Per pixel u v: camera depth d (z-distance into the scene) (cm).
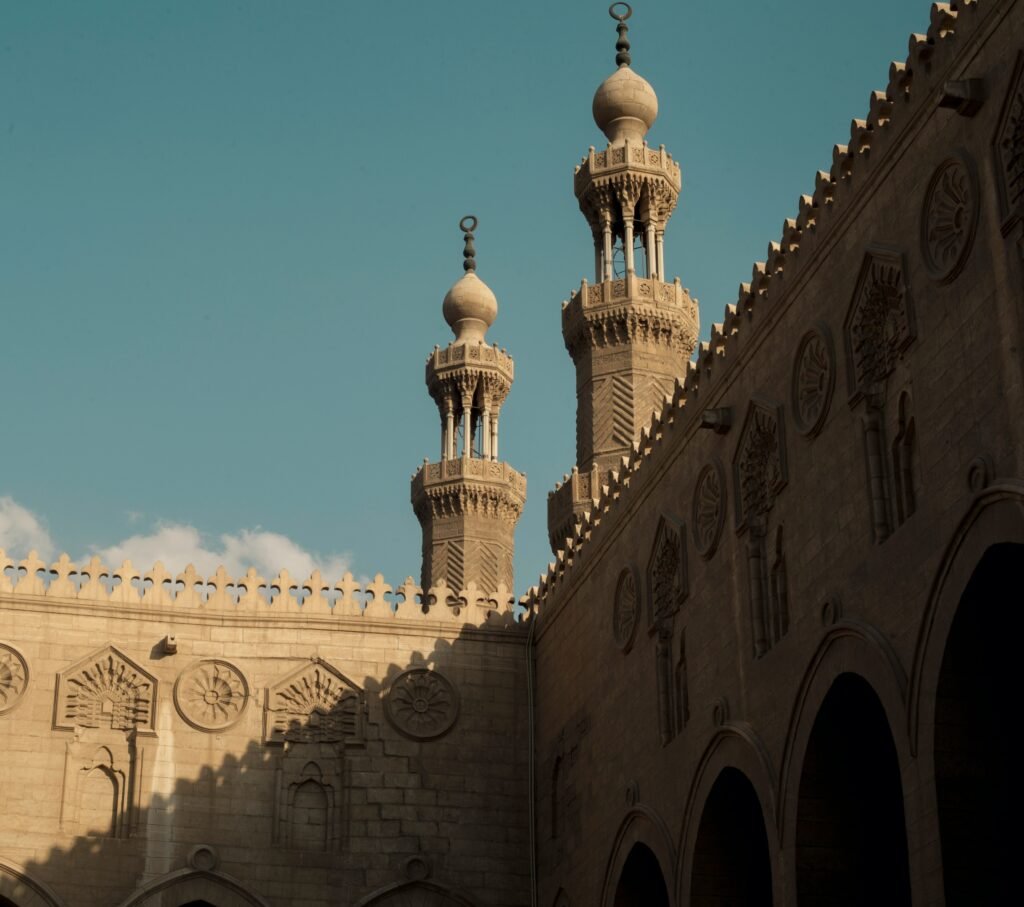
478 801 4819
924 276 2889
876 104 3103
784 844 3231
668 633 3972
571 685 4653
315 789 4744
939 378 2820
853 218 3186
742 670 3519
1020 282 2598
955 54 2836
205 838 4609
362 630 4934
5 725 4578
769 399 3506
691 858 3675
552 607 4903
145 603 4797
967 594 2670
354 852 4691
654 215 6188
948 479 2759
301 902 4600
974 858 2658
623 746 4184
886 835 3198
